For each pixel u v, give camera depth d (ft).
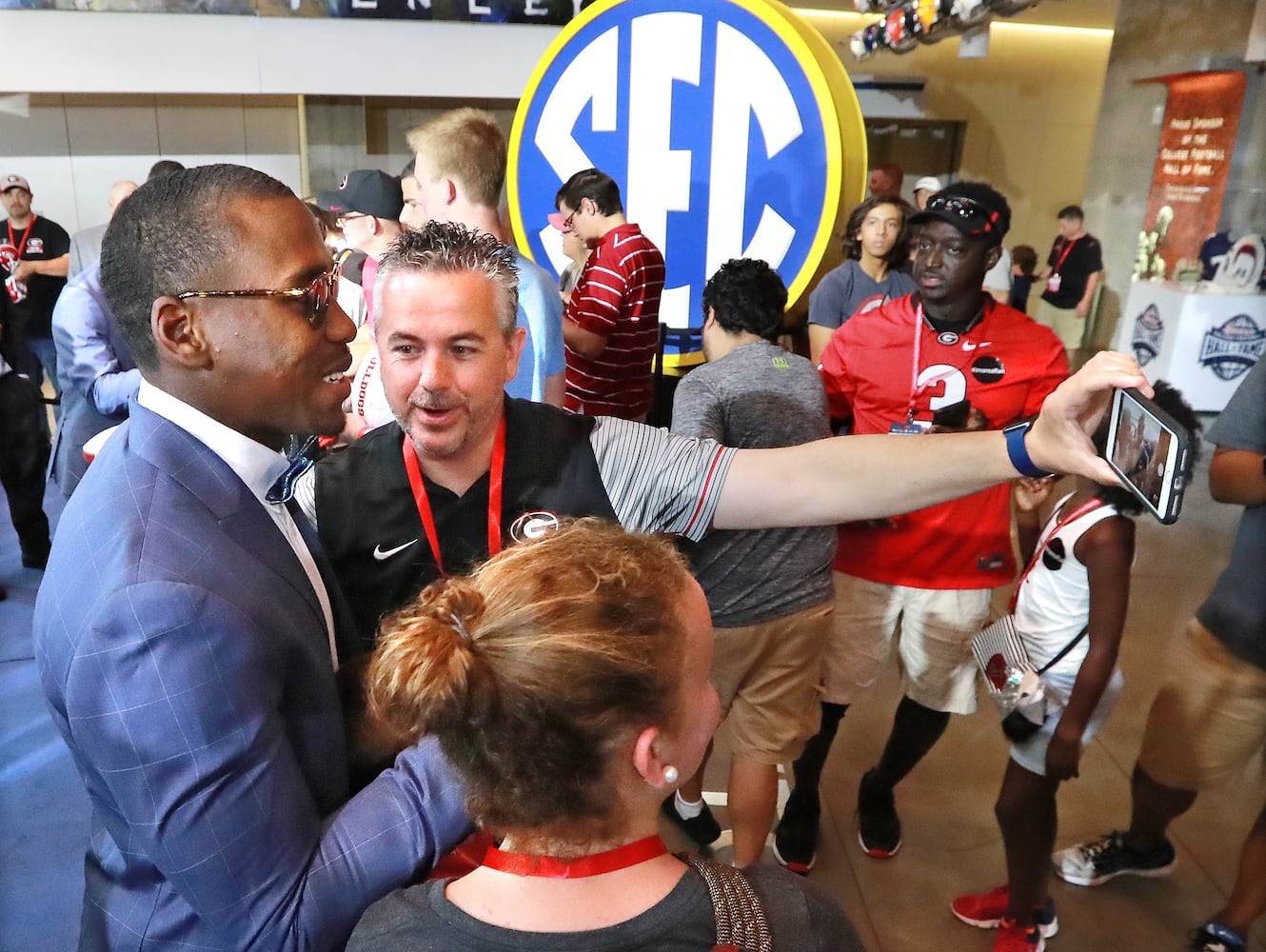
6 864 7.22
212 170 2.77
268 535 2.89
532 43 17.83
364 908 2.57
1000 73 23.12
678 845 7.54
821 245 10.77
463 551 3.92
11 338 15.96
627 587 2.09
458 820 2.64
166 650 2.36
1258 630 5.65
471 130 6.51
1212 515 11.94
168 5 16.90
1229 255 15.46
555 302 6.50
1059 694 5.75
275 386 2.85
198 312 2.72
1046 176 24.09
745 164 10.97
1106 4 20.44
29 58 16.83
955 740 8.81
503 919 2.04
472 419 3.68
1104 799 7.75
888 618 7.18
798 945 2.09
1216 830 7.29
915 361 6.89
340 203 8.58
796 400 6.34
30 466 11.51
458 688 1.96
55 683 2.59
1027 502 7.36
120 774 2.42
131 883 2.84
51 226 16.46
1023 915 6.34
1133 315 16.96
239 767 2.43
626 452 4.01
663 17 10.86
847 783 8.34
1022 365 6.72
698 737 2.21
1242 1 16.24
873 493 3.74
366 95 18.21
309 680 2.80
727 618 6.22
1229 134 16.17
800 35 10.46
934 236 6.51
